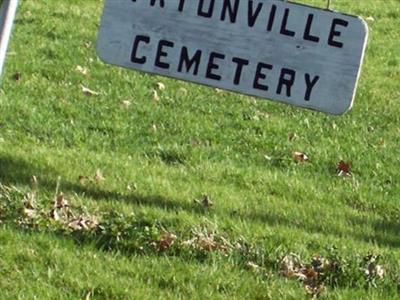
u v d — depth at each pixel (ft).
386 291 25.86
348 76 18.63
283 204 33.55
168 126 42.63
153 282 24.91
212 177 36.06
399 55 69.51
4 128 39.14
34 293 23.56
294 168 39.29
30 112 41.24
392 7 85.61
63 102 43.70
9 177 31.55
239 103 48.03
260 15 18.70
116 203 30.37
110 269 25.29
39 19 60.75
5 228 26.84
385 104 53.62
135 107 44.55
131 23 18.88
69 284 24.26
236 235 28.55
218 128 43.39
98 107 43.73
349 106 18.69
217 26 18.76
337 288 25.70
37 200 28.99
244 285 25.02
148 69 18.92
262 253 27.09
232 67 18.84
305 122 46.26
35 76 48.14
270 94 18.83
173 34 18.84
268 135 43.47
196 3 18.76
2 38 19.56
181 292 24.50
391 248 30.19
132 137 40.24
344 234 31.17
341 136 45.29
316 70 18.69
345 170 39.55
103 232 27.20
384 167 40.88
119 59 18.97
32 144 37.37
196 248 26.81
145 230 27.30
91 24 61.87
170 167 36.88
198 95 48.39
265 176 36.83
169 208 30.81
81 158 35.60
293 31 18.67
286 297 24.80
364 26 18.51
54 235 26.73
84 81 48.32
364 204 35.50
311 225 31.53
